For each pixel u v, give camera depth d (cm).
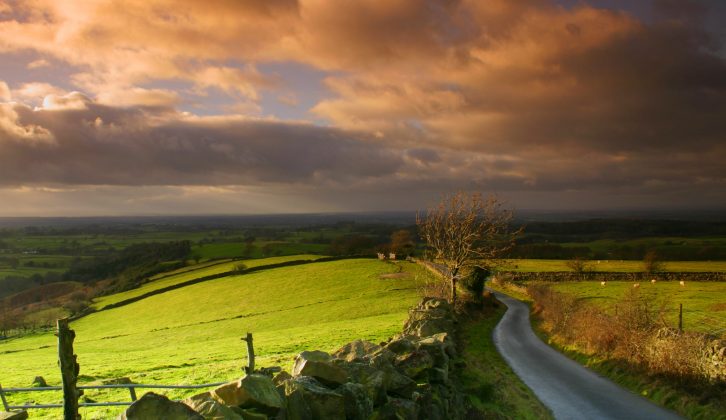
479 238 5184
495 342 3994
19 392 2503
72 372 902
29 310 12281
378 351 1619
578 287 7912
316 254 14912
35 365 5378
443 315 2938
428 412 1506
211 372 2908
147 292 11575
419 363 1697
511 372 2980
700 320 4316
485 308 5709
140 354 5259
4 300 14475
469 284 5550
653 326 2991
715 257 12481
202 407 845
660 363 2638
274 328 6775
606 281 8694
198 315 8781
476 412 2028
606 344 3231
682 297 6181
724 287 7375
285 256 14388
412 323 2797
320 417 1054
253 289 10238
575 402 2434
